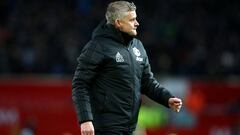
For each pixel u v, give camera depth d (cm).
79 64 2016
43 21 6856
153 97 2092
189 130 5541
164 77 5697
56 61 6278
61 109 5384
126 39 2033
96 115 2011
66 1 7219
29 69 6147
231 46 6912
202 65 6500
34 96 5391
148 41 6719
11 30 6675
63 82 5447
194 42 6862
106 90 2003
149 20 7131
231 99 5672
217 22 7312
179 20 7212
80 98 1980
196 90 5644
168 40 6825
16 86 5397
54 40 6581
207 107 5634
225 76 6450
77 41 6638
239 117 5634
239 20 7375
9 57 6206
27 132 5112
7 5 7000
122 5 2019
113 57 1997
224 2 7588
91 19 7038
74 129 5369
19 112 5359
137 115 2056
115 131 1997
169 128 5462
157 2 7425
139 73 2045
